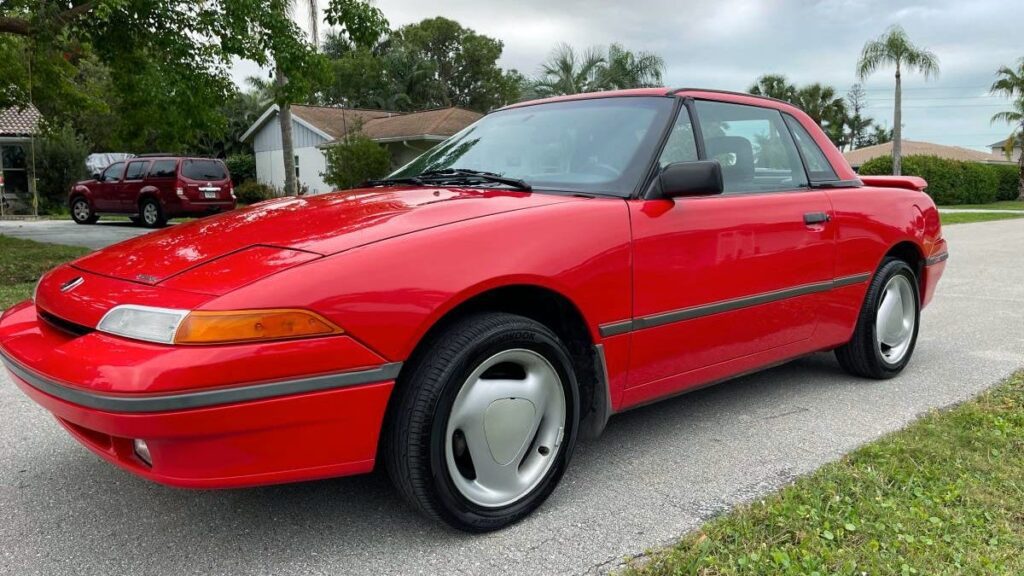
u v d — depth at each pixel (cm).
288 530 251
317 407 209
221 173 1869
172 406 192
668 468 302
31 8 927
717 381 331
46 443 331
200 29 965
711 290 307
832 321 383
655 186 293
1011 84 4194
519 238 248
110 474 297
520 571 224
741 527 240
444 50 5297
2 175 2616
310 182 3216
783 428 349
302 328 205
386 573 224
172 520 258
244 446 203
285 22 1012
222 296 203
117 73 1028
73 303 231
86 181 1948
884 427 349
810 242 356
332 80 1077
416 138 2694
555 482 264
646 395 297
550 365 256
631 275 276
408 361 232
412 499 234
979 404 375
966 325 600
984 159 5447
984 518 247
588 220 267
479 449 242
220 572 225
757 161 356
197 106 1005
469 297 232
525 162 327
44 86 1273
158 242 265
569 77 2808
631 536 245
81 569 227
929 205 459
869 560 220
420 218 250
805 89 4609
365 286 215
